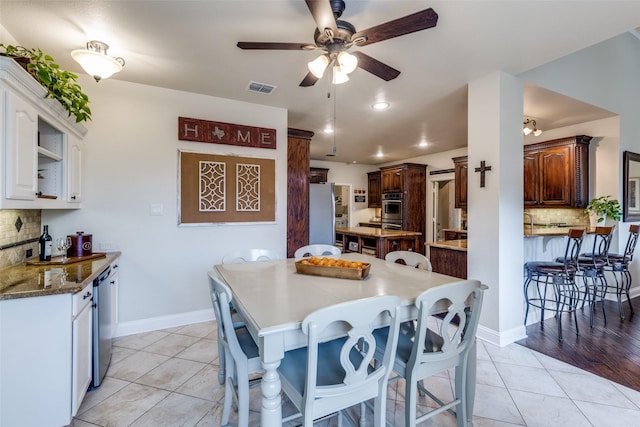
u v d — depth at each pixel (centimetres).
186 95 309
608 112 366
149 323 298
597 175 395
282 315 127
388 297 122
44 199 197
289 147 367
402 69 258
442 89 301
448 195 670
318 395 117
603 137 390
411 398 141
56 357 159
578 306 374
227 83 288
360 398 128
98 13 185
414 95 316
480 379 216
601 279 344
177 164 306
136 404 189
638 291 424
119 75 272
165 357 247
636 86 404
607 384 209
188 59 242
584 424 171
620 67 382
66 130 230
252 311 131
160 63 249
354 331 116
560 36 210
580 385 208
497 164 264
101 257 248
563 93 312
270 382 116
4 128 154
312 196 421
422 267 223
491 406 186
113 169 282
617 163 379
